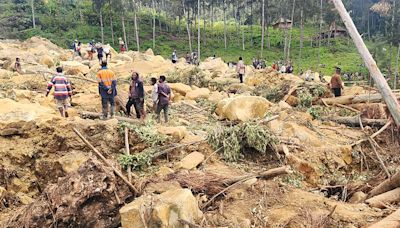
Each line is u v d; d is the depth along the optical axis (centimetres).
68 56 2548
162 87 1013
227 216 569
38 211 543
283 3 5356
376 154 866
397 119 748
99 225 542
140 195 591
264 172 691
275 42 5619
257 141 796
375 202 634
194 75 1691
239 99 1009
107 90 953
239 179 657
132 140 785
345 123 1142
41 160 713
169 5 5975
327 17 4994
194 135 880
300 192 656
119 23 5672
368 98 1213
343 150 896
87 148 752
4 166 692
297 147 869
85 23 5591
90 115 1012
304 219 560
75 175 559
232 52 5134
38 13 5581
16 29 4975
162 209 502
